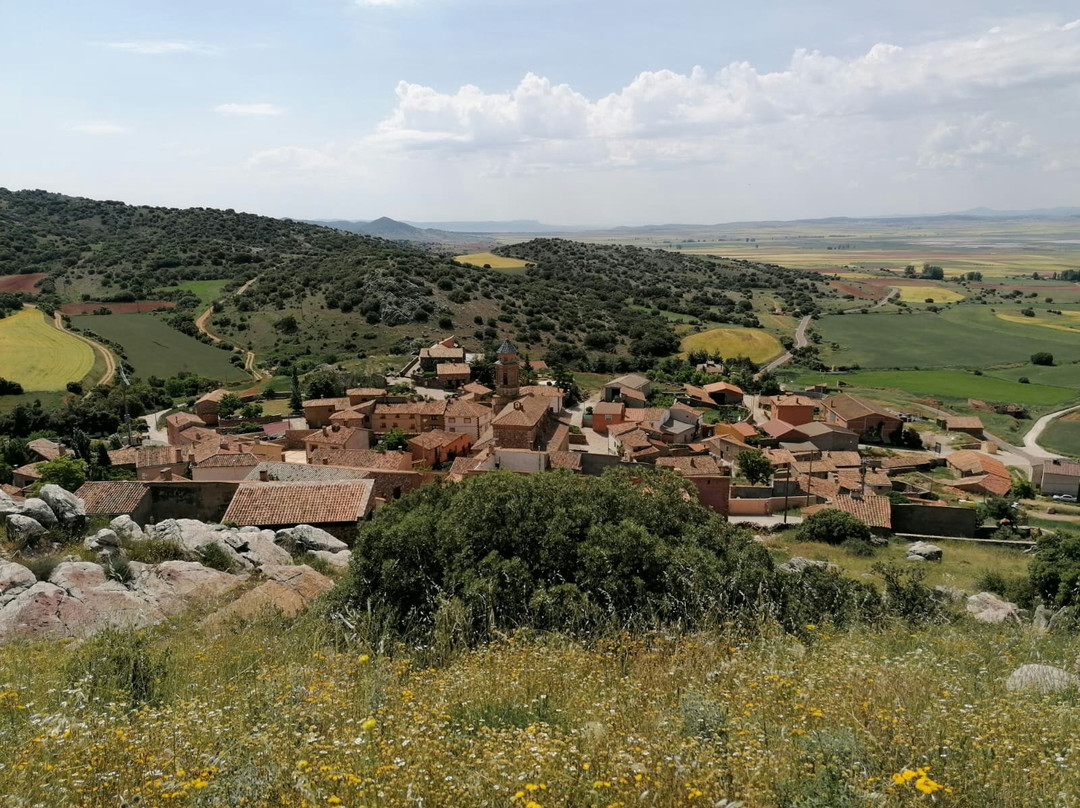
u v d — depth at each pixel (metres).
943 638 14.20
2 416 93.50
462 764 6.81
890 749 7.34
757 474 69.06
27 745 7.80
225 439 67.62
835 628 15.77
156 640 14.95
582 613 14.73
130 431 88.19
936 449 94.19
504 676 10.30
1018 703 8.87
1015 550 45.53
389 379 119.69
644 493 21.75
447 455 77.12
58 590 17.47
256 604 18.23
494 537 17.45
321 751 7.16
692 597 15.66
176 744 7.78
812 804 6.14
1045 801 6.38
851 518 46.91
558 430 79.81
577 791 6.37
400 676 11.41
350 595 16.88
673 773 6.71
